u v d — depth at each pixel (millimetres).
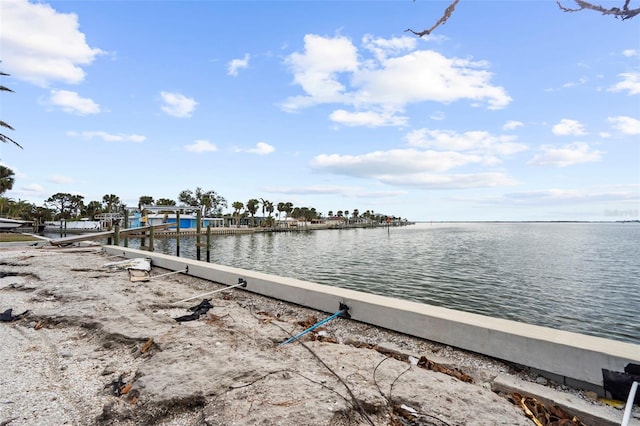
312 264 28609
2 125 20672
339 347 4590
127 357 4438
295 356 4234
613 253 38062
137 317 5875
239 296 7934
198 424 2854
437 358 4402
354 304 5973
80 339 5145
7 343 4969
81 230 70062
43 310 6547
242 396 3146
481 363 4270
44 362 4301
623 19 1558
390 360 4156
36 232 59406
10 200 63750
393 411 3051
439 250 42188
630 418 3057
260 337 4945
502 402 3225
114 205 99062
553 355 3818
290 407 2957
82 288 8344
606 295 16484
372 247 47938
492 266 26859
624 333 11234
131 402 3215
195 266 10281
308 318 6121
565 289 17891
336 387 3361
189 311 6551
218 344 4559
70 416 3068
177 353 4195
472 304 14742
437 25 1961
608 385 3406
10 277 10422
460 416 2918
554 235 90750
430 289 17812
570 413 3260
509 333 4176
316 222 159750
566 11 1767
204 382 3410
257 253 39281
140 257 13766
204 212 105500
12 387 3578
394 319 5395
